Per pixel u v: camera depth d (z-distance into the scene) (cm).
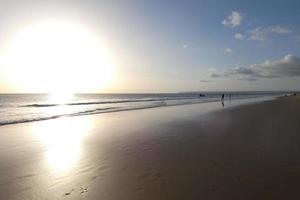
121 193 533
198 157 793
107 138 1125
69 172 671
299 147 896
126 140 1075
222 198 499
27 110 2856
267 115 2005
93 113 2394
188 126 1460
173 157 798
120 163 744
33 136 1192
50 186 576
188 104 3916
